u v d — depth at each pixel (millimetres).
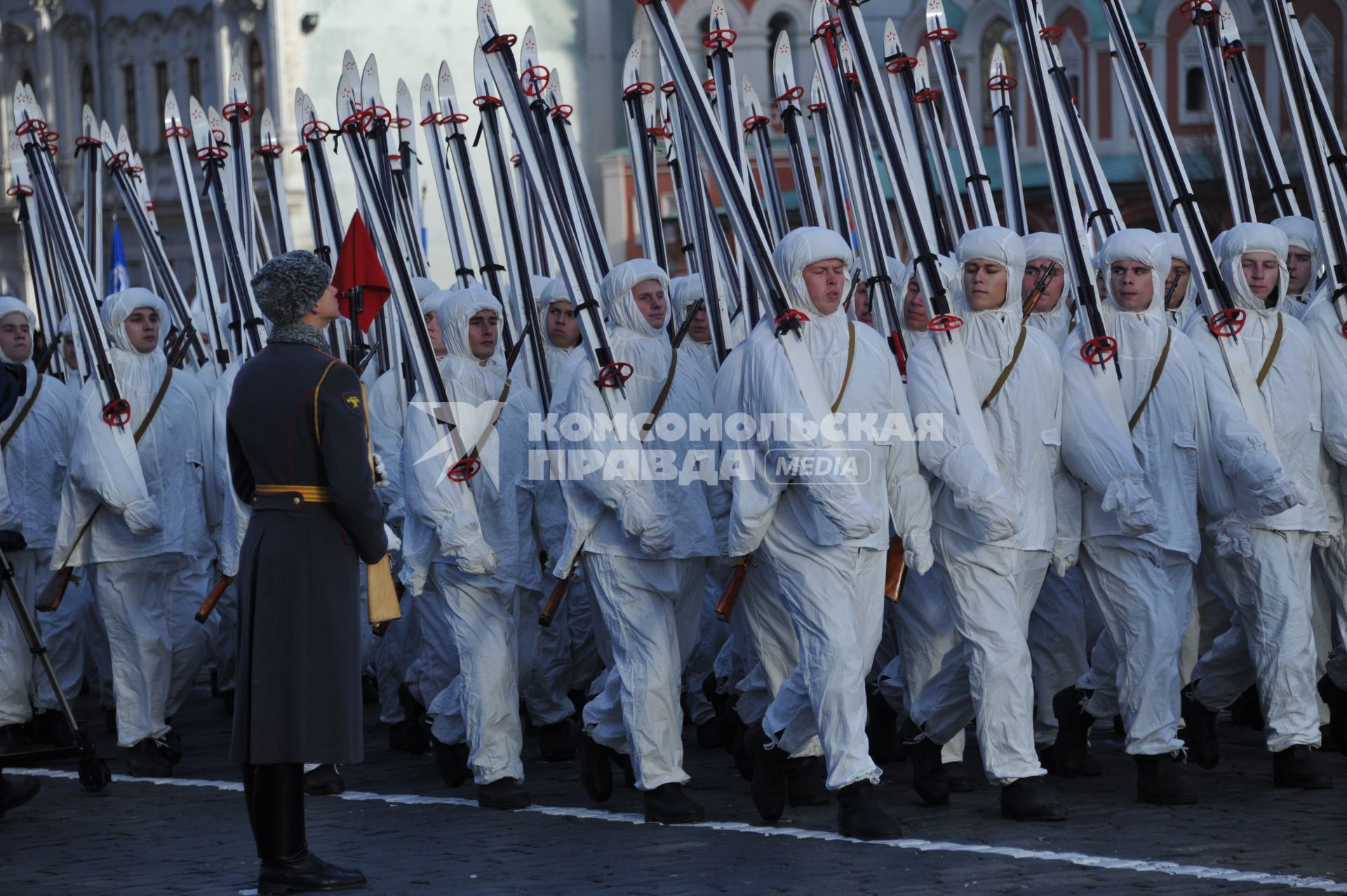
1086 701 31594
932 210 35219
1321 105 34844
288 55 158000
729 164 28688
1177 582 29938
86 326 35000
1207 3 37594
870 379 27719
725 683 35750
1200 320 31453
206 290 40281
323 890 24422
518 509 32500
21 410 38812
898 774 32969
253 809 24500
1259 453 29797
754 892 23766
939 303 28828
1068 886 23688
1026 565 28844
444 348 36156
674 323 37688
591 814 29703
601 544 28875
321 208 40406
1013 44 123875
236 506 33938
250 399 24656
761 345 27672
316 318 25156
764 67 131375
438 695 32688
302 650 24328
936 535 28578
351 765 36000
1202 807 29000
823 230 27781
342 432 24312
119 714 34750
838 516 26703
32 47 179125
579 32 148625
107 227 157000
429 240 123000
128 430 34406
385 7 159250
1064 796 30250
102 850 27734
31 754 31328
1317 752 34125
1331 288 32156
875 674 34812
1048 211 121125
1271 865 24672
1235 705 37688
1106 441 29031
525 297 36281
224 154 40469
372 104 34562
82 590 39938
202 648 36531
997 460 28734
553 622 35594
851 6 33469
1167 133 35812
